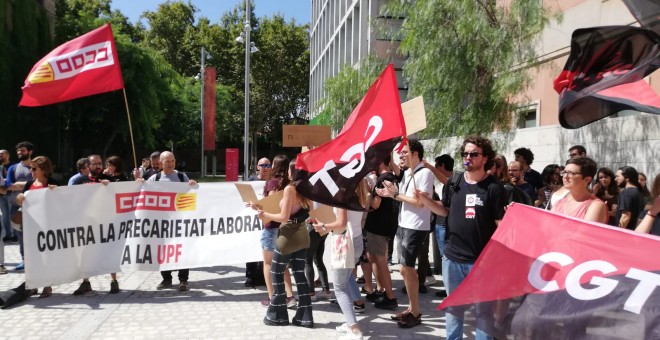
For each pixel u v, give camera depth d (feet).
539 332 9.44
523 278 10.12
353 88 67.05
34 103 21.99
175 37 151.33
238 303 19.70
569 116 13.03
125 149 101.45
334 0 119.96
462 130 34.50
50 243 19.86
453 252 12.60
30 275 19.38
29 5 72.18
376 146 13.78
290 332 16.19
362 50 82.02
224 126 140.87
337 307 19.24
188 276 23.39
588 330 8.85
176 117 119.24
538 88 42.83
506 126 35.17
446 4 34.12
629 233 9.29
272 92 155.53
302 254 16.84
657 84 28.89
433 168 20.53
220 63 150.71
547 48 41.91
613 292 8.88
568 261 9.75
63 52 22.40
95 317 17.63
